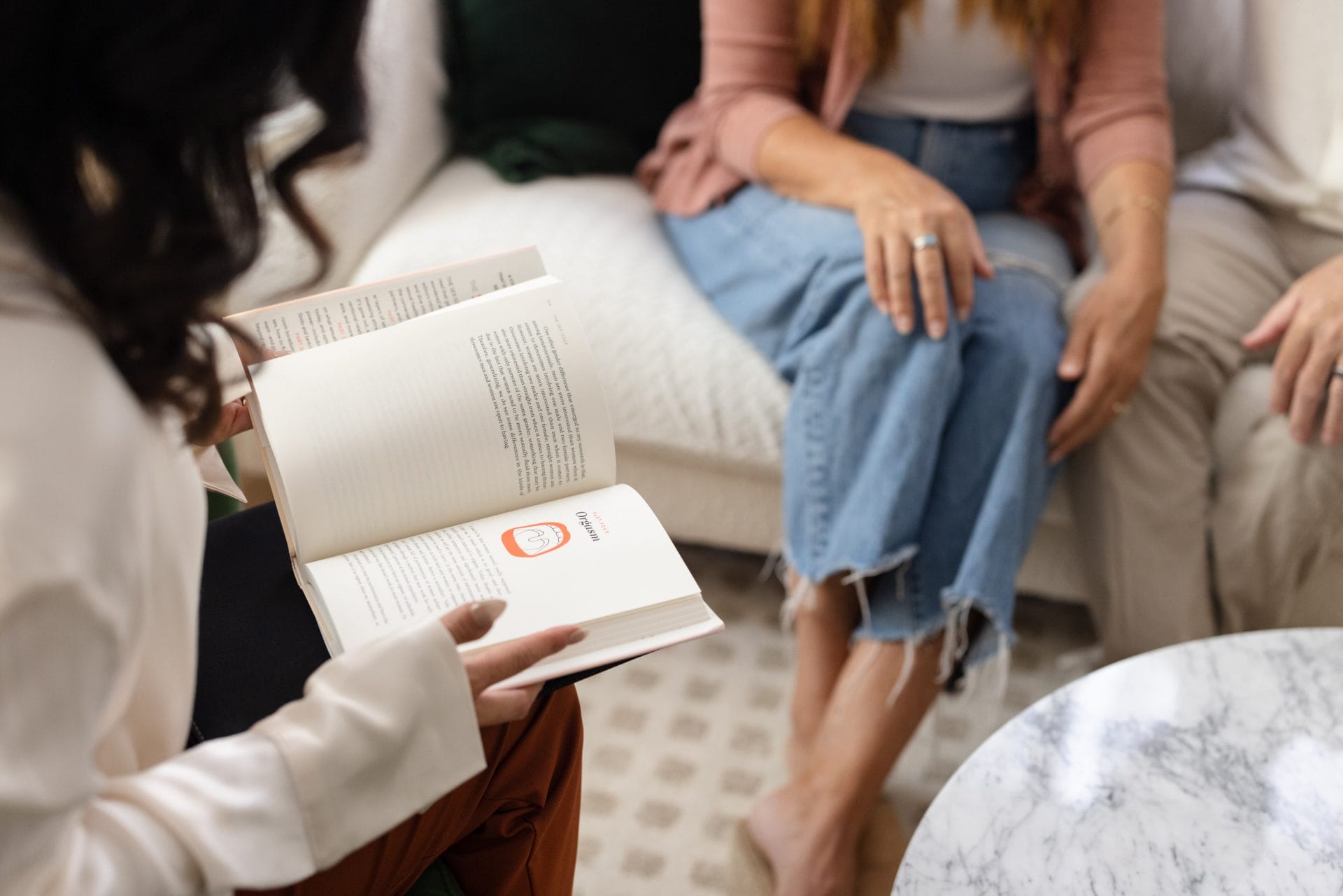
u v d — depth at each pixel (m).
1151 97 1.45
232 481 0.87
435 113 1.71
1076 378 1.27
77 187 0.44
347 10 0.47
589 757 1.38
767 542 1.52
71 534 0.43
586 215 1.59
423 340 0.76
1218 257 1.42
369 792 0.57
